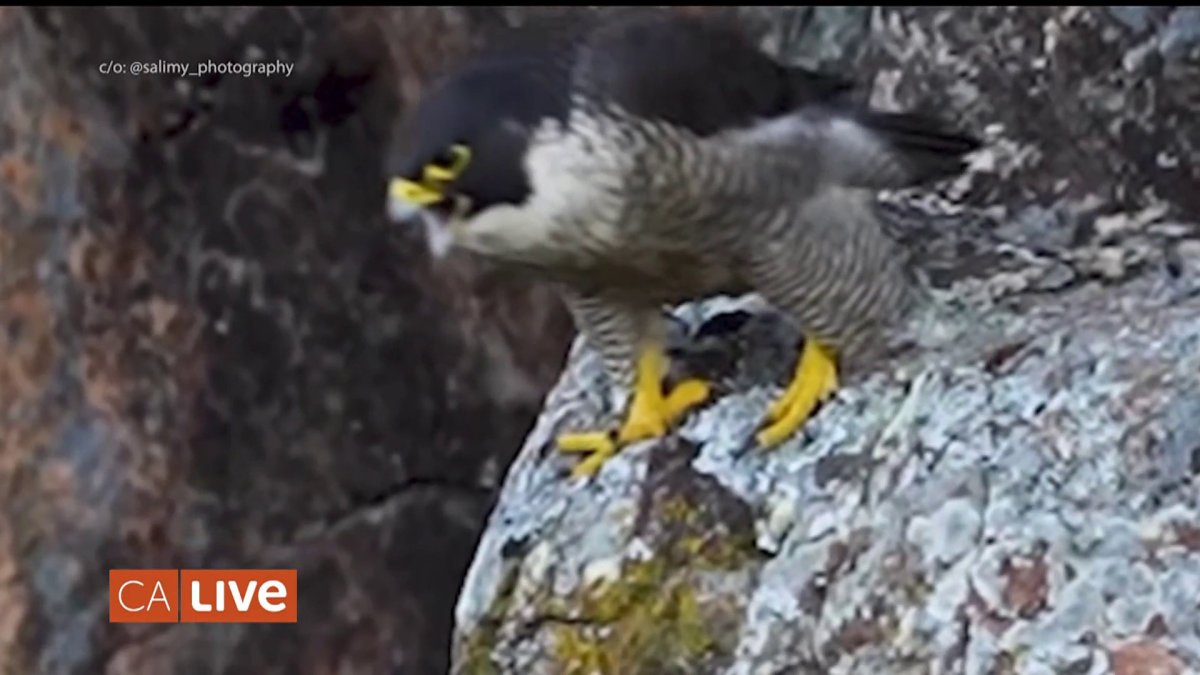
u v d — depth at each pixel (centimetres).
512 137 819
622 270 855
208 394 1348
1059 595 770
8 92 1323
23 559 1348
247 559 1359
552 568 894
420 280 1345
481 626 909
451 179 826
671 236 834
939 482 813
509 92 824
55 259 1331
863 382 882
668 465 891
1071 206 1018
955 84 1100
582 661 874
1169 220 1006
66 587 1352
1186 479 786
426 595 1366
